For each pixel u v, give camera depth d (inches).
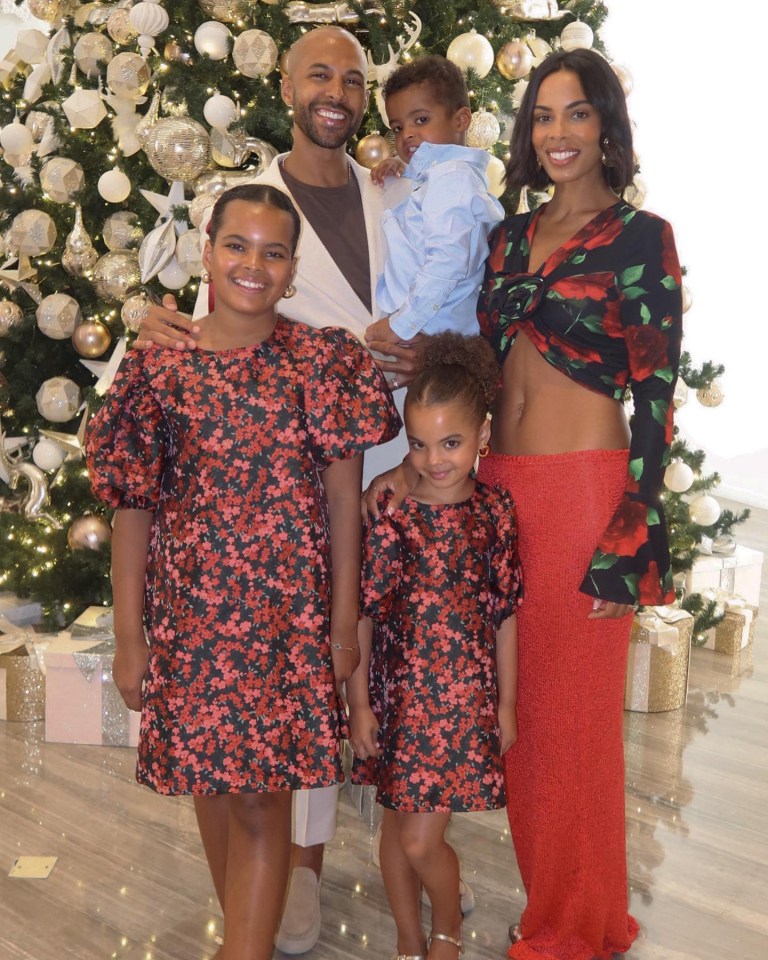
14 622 127.9
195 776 63.2
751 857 94.6
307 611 63.7
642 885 89.3
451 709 70.2
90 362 129.4
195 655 63.1
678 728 122.8
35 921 81.1
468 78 110.1
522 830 77.4
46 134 127.9
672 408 69.0
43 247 123.0
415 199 79.1
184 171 110.0
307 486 63.8
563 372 71.7
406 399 70.4
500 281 74.2
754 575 164.2
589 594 68.9
